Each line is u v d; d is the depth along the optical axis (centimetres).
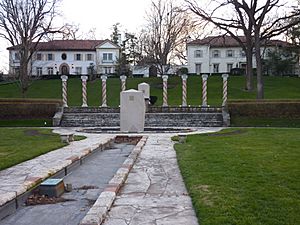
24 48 4584
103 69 8212
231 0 4025
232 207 616
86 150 1341
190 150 1369
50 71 7994
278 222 542
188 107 3503
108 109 3547
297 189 738
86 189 866
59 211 696
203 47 7900
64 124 3186
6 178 877
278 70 6950
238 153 1264
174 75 6781
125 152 1501
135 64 8131
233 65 7875
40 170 966
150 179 886
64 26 4841
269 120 3162
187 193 752
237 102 3372
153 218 594
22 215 675
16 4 4481
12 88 6028
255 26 3997
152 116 3291
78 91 5772
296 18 4338
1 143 1647
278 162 1065
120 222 575
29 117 3378
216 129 2628
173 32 5725
